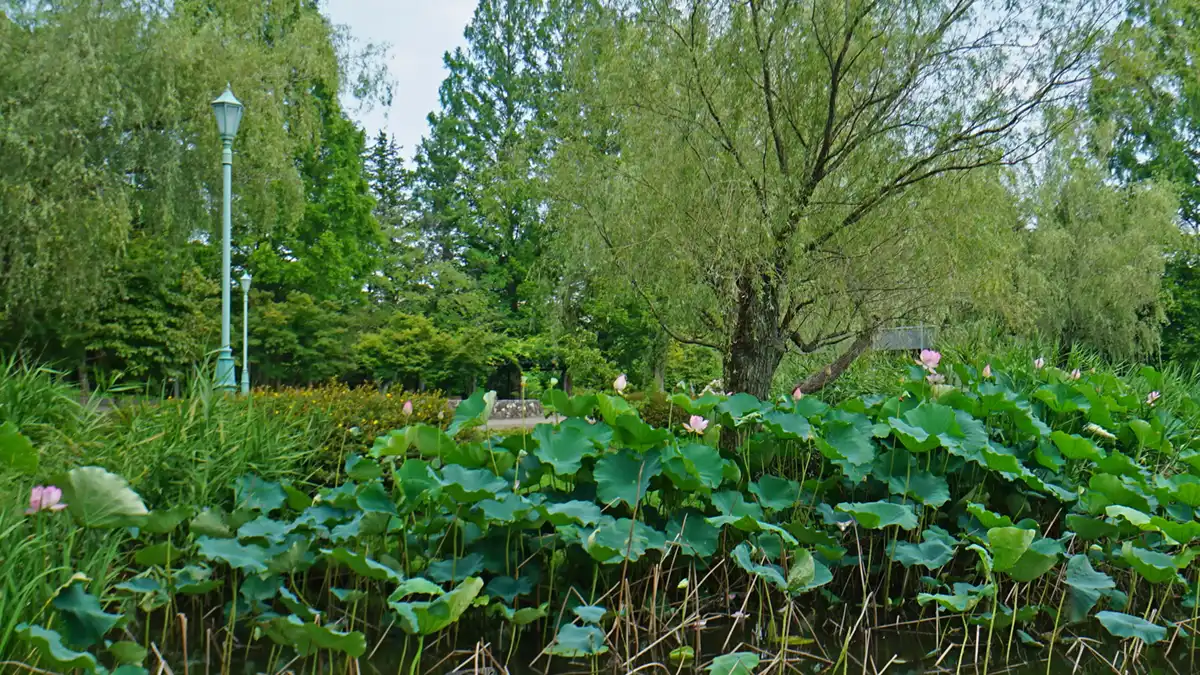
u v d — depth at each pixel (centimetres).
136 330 1571
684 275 661
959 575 401
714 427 446
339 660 309
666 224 652
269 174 1354
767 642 352
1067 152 1416
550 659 316
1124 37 606
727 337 709
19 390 440
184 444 403
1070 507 427
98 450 396
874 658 342
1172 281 2028
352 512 352
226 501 406
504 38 2769
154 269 1612
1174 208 1719
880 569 396
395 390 691
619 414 365
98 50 1120
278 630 277
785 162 662
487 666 318
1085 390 471
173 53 1184
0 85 1104
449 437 373
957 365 543
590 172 727
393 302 2847
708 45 663
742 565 328
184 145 1245
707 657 335
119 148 1169
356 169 2478
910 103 646
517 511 322
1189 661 346
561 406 402
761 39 648
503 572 348
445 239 3053
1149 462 501
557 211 788
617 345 1881
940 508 423
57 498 256
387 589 359
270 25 1437
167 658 316
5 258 1147
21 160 1088
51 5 1162
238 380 2038
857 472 386
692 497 395
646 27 672
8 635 234
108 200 1131
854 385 811
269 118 1289
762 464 434
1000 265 680
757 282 630
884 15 631
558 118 787
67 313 1268
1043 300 1409
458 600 261
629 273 695
